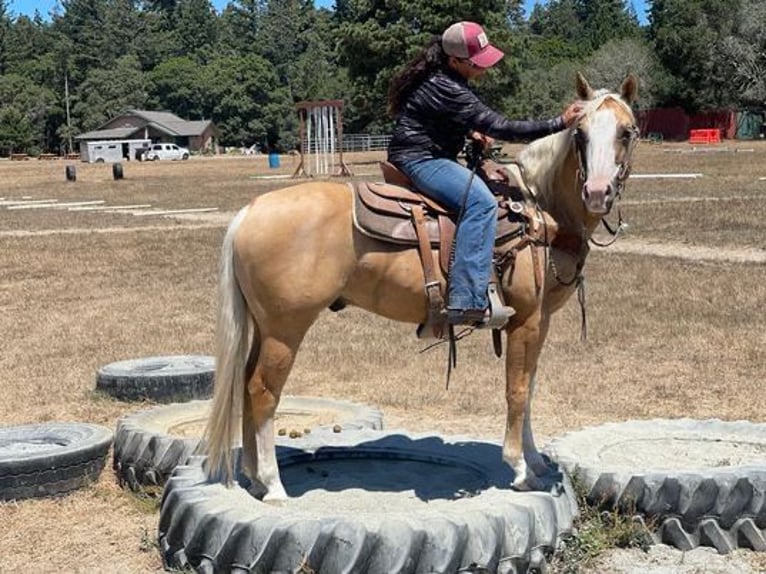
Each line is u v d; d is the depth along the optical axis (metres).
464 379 9.52
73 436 6.98
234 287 5.09
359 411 7.61
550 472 5.65
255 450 5.32
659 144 72.25
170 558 5.11
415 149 5.17
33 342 11.52
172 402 8.69
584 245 5.39
